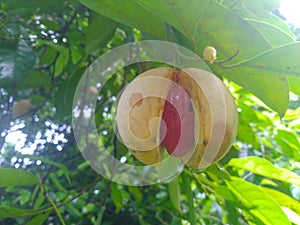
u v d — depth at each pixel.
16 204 0.32
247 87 0.18
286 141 0.31
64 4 0.28
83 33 0.28
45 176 0.31
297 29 0.30
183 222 0.35
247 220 0.25
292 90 0.20
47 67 0.31
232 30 0.16
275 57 0.16
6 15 0.25
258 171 0.22
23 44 0.23
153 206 0.36
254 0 0.18
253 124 0.32
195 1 0.15
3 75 0.22
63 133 0.33
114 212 0.35
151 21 0.17
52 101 0.33
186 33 0.16
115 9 0.17
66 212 0.37
